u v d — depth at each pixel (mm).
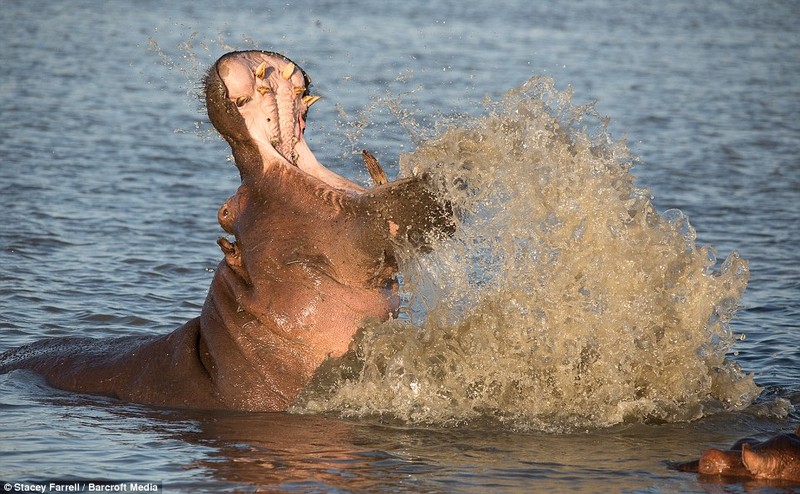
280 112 26391
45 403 27109
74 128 78812
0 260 42281
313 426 25234
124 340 29891
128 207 53781
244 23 153500
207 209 54094
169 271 42125
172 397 27109
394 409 26422
